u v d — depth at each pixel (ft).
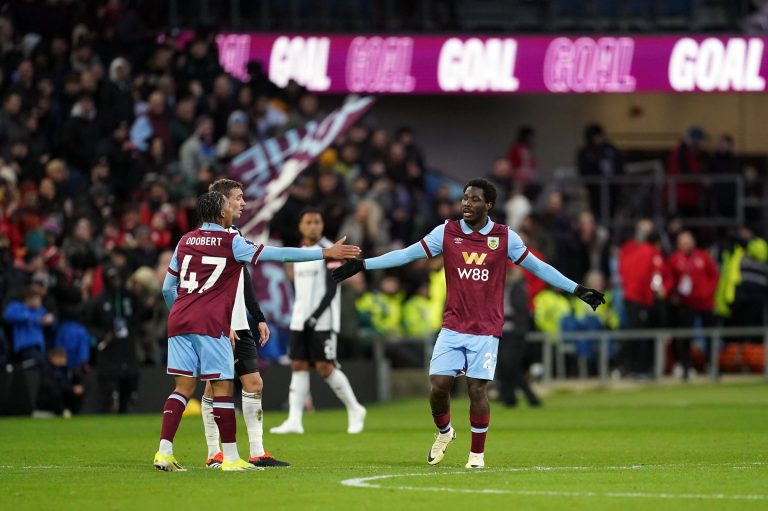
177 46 293.64
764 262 292.61
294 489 100.48
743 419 198.49
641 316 273.13
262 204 248.73
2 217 219.20
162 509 89.76
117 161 252.01
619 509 88.84
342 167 292.20
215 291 114.93
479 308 119.65
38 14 285.64
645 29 326.85
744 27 332.80
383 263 120.47
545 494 96.84
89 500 94.58
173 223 242.37
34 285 208.13
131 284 219.61
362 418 172.55
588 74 318.65
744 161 356.59
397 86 314.14
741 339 296.30
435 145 343.05
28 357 208.44
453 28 324.80
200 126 261.03
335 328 170.50
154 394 221.87
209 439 121.70
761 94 355.56
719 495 96.27
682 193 319.06
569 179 321.32
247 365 121.60
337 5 326.65
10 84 265.75
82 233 223.92
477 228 120.37
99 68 262.26
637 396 254.88
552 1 336.29
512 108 346.33
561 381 273.13
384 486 102.47
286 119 281.74
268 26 321.32
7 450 141.69
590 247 289.74
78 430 174.40
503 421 196.85
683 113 353.92
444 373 120.37
